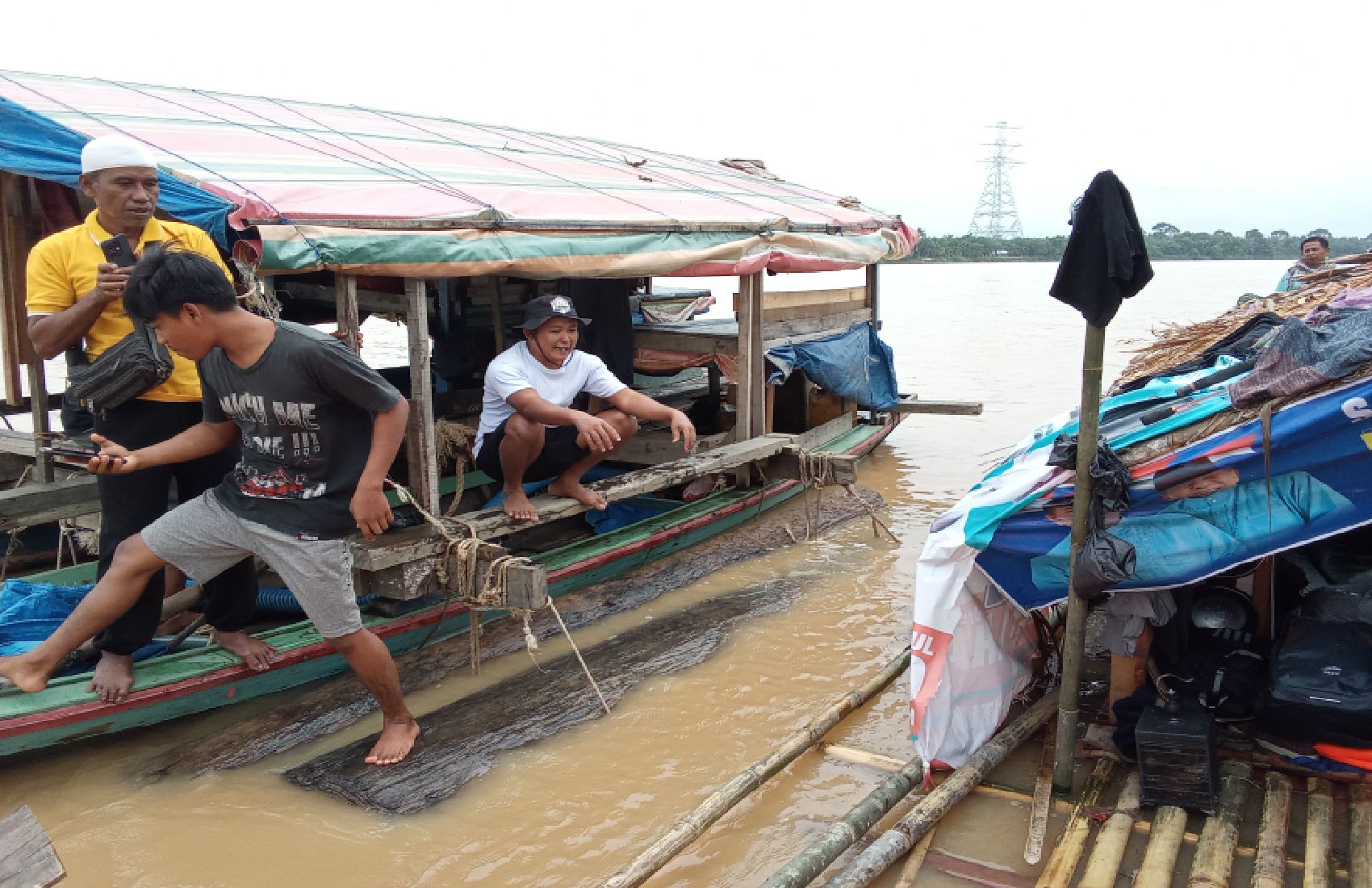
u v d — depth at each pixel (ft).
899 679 16.62
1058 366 57.21
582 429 16.16
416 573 14.48
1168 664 13.51
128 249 12.95
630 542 20.86
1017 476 13.70
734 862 11.80
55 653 12.93
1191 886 10.19
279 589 18.11
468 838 12.30
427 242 16.05
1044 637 15.53
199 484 14.57
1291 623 13.12
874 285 31.68
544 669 16.62
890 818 12.36
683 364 25.96
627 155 31.48
